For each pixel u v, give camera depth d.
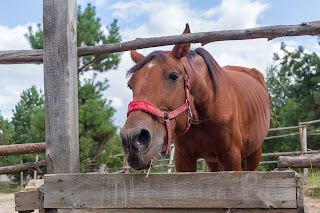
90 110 9.72
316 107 17.58
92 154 10.40
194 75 2.89
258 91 4.23
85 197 2.20
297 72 17.86
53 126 2.63
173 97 2.53
